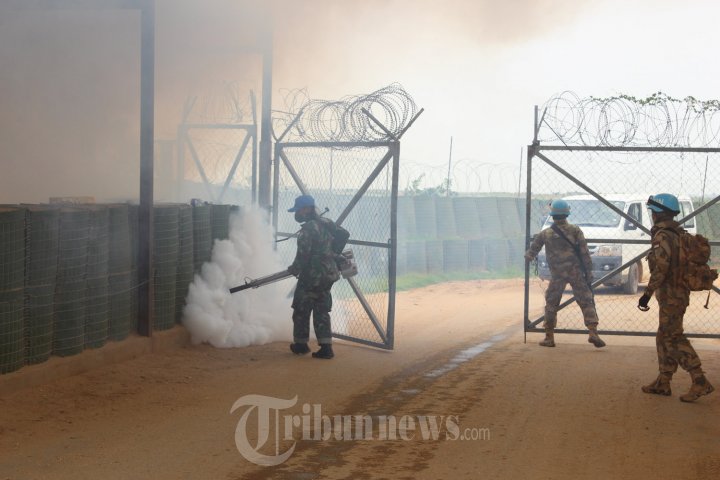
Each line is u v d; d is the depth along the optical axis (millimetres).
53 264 7797
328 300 9836
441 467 5586
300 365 9281
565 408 7379
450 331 12336
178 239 10016
